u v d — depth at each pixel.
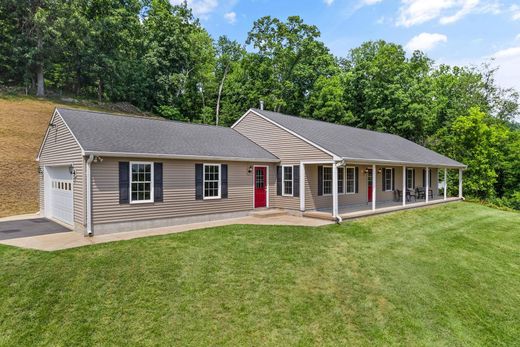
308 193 14.17
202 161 12.30
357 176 16.91
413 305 6.89
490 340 6.20
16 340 5.20
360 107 32.75
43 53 29.78
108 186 9.99
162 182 11.17
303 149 13.81
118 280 6.81
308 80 34.62
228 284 6.99
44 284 6.54
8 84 31.94
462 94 34.28
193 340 5.36
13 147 19.83
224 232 10.41
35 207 16.17
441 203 19.73
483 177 25.98
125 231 10.34
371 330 5.97
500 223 15.51
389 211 15.04
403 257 9.41
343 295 6.96
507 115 36.25
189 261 7.88
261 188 14.67
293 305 6.45
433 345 5.77
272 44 33.19
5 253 8.00
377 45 40.19
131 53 37.31
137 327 5.56
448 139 28.02
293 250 9.03
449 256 9.95
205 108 37.12
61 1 29.72
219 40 45.59
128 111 33.25
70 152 10.98
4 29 30.03
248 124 16.62
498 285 8.32
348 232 11.23
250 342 5.40
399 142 21.92
